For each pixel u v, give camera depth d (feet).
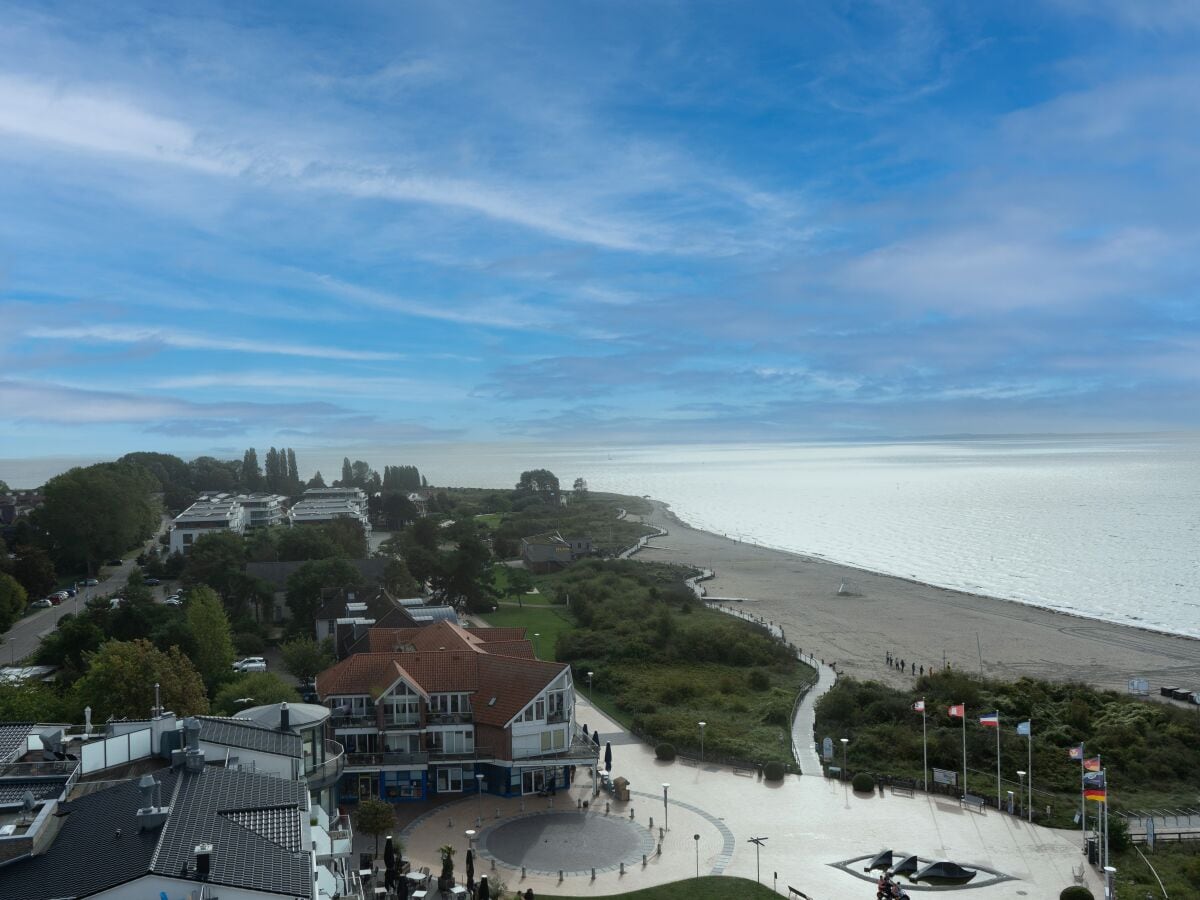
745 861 239.91
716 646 471.62
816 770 314.55
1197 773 312.91
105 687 292.81
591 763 288.10
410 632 353.31
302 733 239.50
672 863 238.48
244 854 140.77
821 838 255.91
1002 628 561.02
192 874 130.72
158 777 167.32
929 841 253.65
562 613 597.11
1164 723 352.69
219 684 361.30
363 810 236.63
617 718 378.53
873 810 277.23
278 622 533.96
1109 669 464.24
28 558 590.96
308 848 150.00
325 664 391.04
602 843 250.37
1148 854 245.45
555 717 289.53
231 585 525.34
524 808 275.59
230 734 206.69
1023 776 296.71
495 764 284.61
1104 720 358.02
